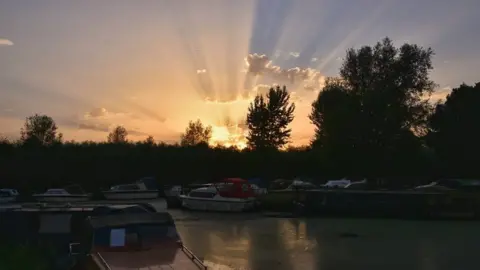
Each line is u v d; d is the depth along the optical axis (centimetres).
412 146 4822
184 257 853
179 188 3853
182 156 5028
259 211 3155
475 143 4700
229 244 1884
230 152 5184
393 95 5019
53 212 1130
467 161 4716
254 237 2062
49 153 4784
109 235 912
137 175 4881
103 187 4681
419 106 5188
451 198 2764
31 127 6600
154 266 801
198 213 3094
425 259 1578
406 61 5347
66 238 1102
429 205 2759
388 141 4881
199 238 2038
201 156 5072
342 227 2394
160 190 4469
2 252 1009
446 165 4831
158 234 936
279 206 3089
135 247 902
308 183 4084
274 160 5172
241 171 5097
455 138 4775
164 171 4944
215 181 5016
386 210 2823
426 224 2534
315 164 5194
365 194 2892
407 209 2781
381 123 4812
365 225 2489
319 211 2900
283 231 2250
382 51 5494
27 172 4550
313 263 1525
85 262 906
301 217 2850
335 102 5481
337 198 2908
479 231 2245
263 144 6700
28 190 4412
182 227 2402
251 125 6850
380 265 1493
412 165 4838
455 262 1531
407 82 5309
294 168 5194
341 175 5072
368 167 4900
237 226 2431
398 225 2470
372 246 1831
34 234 1102
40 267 1017
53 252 1066
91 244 902
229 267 1470
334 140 4972
